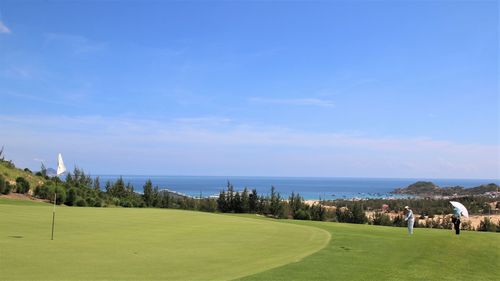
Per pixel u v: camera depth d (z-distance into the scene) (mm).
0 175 42062
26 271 11539
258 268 13500
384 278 13203
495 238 24203
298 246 18688
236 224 26922
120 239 18078
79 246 15750
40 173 58156
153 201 62281
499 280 14383
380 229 30297
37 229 19891
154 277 11656
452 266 16188
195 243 18047
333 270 13859
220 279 11820
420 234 26578
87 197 49062
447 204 89812
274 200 58469
